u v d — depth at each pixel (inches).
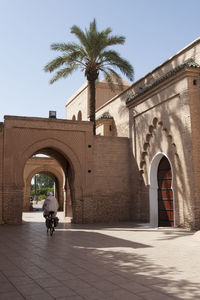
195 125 514.3
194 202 495.8
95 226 594.6
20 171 635.5
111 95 1105.4
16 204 625.6
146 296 179.6
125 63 737.6
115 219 696.4
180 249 333.7
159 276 222.4
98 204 688.4
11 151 633.6
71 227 576.4
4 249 339.6
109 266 255.0
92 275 227.1
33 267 253.8
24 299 176.9
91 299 175.5
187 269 242.5
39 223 649.0
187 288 193.8
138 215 676.1
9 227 569.3
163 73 676.1
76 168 674.8
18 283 208.5
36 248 344.2
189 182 510.6
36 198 2039.9
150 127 645.9
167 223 596.1
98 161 701.9
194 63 540.7
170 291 188.2
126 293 185.2
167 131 581.9
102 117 868.6
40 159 1254.9
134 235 452.8
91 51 727.7
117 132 839.1
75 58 737.6
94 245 363.3
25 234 467.8
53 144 667.4
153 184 637.3
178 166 546.6
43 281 212.8
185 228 517.0
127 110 788.0
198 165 505.7
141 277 220.2
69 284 205.0
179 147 541.3
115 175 711.7
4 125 636.7
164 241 391.2
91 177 681.6
